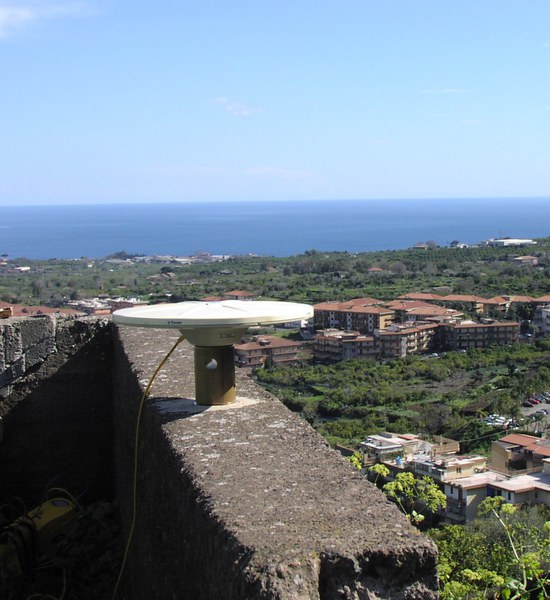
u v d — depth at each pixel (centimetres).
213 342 235
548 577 308
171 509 197
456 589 293
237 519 147
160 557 217
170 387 267
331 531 141
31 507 395
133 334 374
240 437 202
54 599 305
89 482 403
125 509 323
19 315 415
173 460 193
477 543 340
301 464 179
